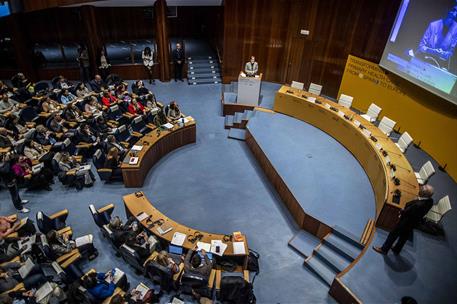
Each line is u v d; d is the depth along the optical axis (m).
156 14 16.11
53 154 10.38
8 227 8.12
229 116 14.56
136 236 7.61
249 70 14.10
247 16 15.59
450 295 6.77
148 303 7.14
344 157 11.48
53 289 6.60
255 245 8.86
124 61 18.47
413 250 7.67
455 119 9.97
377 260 7.44
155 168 11.54
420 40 10.70
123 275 7.29
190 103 15.78
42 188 10.27
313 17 14.54
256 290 7.71
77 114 12.59
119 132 11.70
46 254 7.22
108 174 10.28
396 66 11.84
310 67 15.76
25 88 13.54
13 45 15.93
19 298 6.57
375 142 10.41
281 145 11.93
